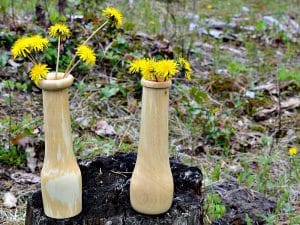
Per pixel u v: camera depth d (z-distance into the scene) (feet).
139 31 5.06
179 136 3.63
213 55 4.89
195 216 1.93
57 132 1.74
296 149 3.43
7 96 3.74
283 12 6.86
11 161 3.17
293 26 6.36
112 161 2.20
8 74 3.98
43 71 1.67
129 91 4.00
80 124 3.56
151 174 1.81
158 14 5.82
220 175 3.23
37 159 3.20
